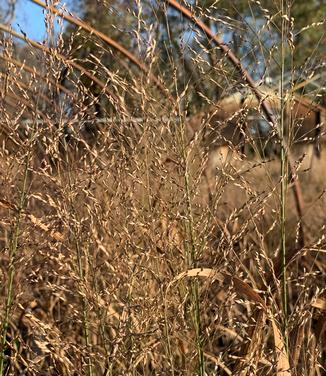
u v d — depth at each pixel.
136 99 2.10
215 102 2.15
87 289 1.93
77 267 2.02
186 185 1.94
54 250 2.00
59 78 2.03
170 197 1.99
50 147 1.95
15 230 1.98
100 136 2.17
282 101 1.99
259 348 1.98
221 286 2.13
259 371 2.14
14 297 2.02
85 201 2.13
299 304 2.09
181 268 1.96
